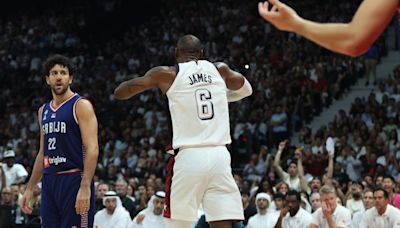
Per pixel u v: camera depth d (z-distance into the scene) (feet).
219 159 21.50
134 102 91.97
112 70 104.83
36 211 49.96
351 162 65.41
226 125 22.04
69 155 23.12
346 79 85.66
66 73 23.50
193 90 21.85
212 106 21.86
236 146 74.43
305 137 72.74
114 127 87.20
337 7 101.91
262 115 78.43
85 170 22.72
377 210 37.04
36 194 50.19
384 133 71.82
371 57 86.89
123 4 119.34
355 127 74.23
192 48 22.90
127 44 110.32
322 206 36.88
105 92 98.02
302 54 91.71
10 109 98.37
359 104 77.56
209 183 21.56
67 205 22.97
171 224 21.98
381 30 8.62
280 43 95.96
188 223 21.85
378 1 8.59
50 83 23.45
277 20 8.98
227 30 103.86
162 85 22.26
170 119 22.31
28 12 124.98
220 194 21.57
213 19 108.17
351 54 8.77
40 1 126.41
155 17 115.85
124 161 75.56
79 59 108.78
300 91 82.58
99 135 84.79
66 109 23.25
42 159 24.11
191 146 21.57
